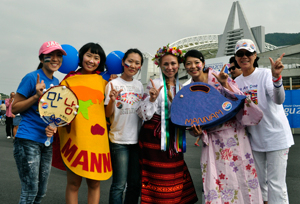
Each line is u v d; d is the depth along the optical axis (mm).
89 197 2711
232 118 2848
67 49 2908
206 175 2787
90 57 2875
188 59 2928
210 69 3006
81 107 2654
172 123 2828
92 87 2805
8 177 4594
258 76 3006
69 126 2635
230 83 2846
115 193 2764
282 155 2811
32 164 2412
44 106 2418
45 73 2635
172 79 3041
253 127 2955
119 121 2834
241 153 2799
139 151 2865
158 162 2732
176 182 2771
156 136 2775
